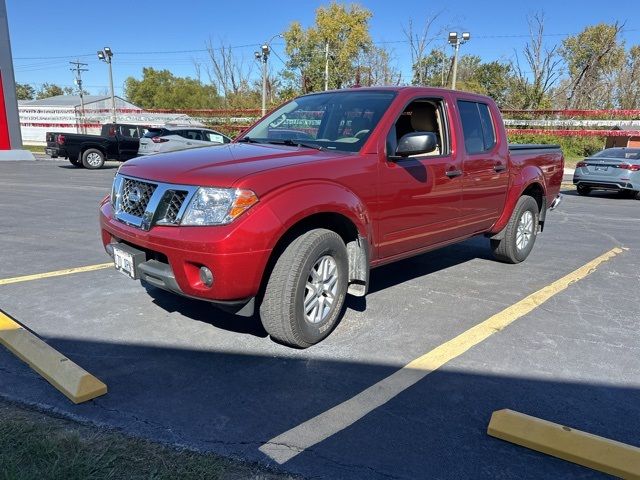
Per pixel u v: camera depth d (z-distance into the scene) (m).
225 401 3.05
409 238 4.47
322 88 41.06
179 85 61.91
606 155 15.02
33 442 2.54
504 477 2.47
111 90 32.12
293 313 3.51
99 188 12.95
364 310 4.57
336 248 3.72
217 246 3.13
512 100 35.47
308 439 2.70
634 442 2.77
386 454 2.60
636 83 37.66
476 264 6.31
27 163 21.67
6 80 22.38
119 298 4.68
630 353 3.85
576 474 2.51
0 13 21.66
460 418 2.95
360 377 3.38
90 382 3.05
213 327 4.10
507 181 5.69
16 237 7.07
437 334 4.09
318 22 41.22
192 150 4.11
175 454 2.53
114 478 2.31
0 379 3.20
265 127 4.89
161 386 3.20
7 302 4.52
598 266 6.34
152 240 3.37
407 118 4.97
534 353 3.79
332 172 3.69
